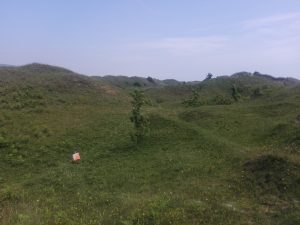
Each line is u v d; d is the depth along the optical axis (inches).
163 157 842.2
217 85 3043.8
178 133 1003.9
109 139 1015.0
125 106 1508.4
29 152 919.7
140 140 975.0
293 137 893.2
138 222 481.4
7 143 949.2
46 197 634.8
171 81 5064.0
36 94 1465.3
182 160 808.3
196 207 528.4
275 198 575.5
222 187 633.6
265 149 845.2
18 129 1059.9
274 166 656.4
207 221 493.4
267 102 1625.2
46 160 884.0
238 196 594.6
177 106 1950.1
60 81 1743.4
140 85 3452.3
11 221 493.7
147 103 1614.2
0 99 1360.7
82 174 764.6
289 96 1664.6
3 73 1829.5
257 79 3521.2
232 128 1137.4
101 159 876.6
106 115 1257.4
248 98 1942.7
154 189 657.0
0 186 716.7
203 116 1290.6
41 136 1023.0
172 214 496.4
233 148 871.7
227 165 753.6
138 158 860.0
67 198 625.9
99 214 525.7
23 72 1956.2
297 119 1080.8
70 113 1274.6
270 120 1177.4
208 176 701.9
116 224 485.1
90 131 1073.5
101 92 1731.1
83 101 1499.8
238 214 520.4
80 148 963.3
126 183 704.4
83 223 487.5
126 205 547.2
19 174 804.0
